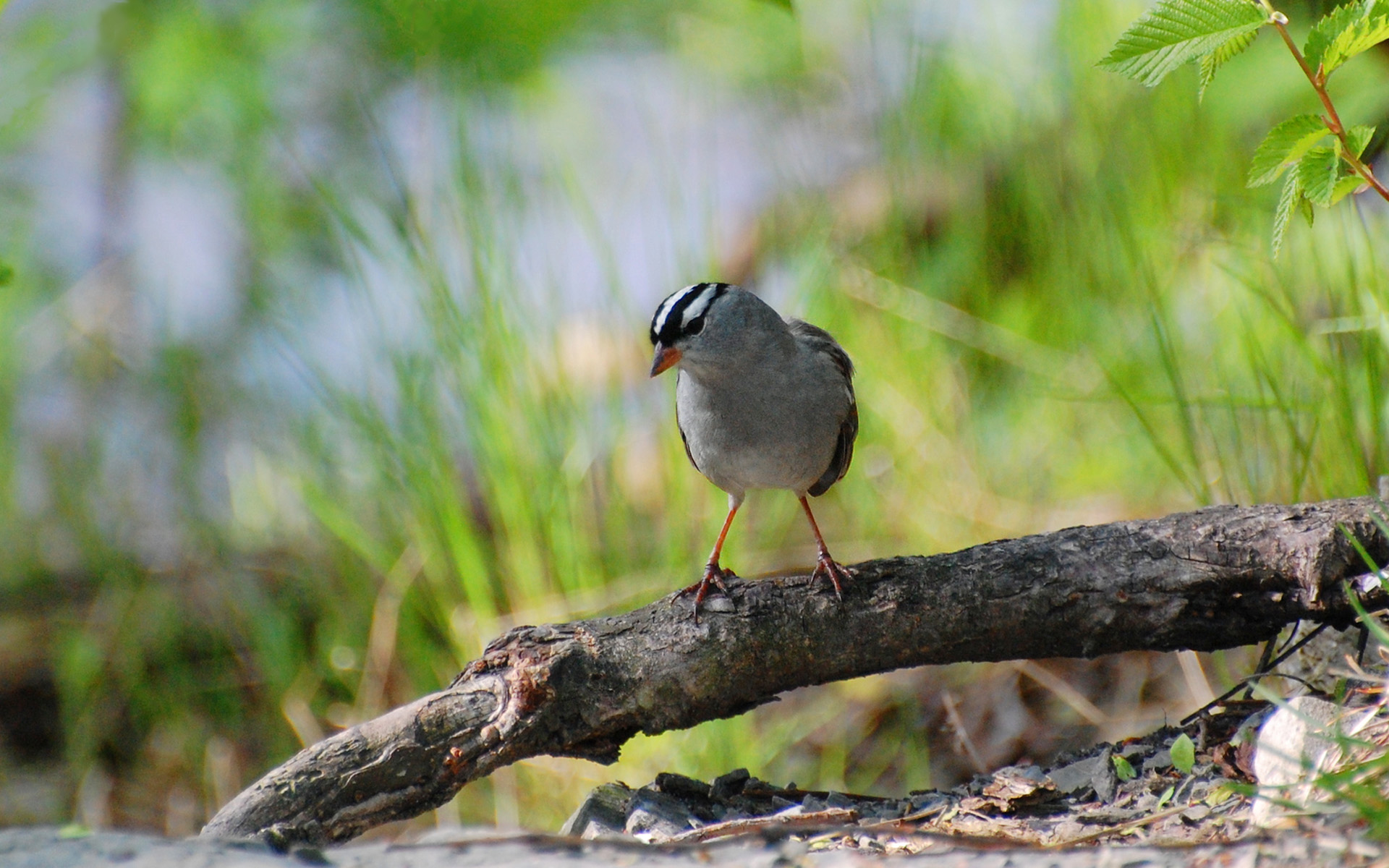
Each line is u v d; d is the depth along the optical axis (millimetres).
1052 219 12570
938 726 10422
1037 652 7141
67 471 13477
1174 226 11742
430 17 10875
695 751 9680
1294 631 7336
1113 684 10336
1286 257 10023
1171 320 11156
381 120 13047
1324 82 6395
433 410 10836
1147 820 5785
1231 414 9328
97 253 14602
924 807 6637
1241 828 5508
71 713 12273
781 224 13703
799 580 7301
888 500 11852
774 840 5871
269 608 12266
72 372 13914
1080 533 7090
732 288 7973
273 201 13383
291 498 12914
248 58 12867
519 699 6914
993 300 12984
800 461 8203
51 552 13711
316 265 13336
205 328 13516
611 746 7219
